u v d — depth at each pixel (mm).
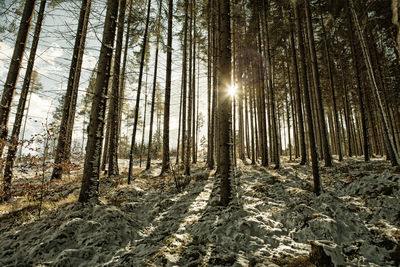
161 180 10484
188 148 12109
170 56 12117
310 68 16500
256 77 16234
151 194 8180
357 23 9852
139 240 4590
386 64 15789
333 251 3330
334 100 14430
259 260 3418
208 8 13430
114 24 6242
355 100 21469
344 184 7426
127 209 6457
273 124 12945
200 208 6395
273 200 6695
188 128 13523
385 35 13766
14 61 7129
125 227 4824
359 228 4559
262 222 4879
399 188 5664
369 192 6223
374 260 3564
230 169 5754
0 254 3865
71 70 10320
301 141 13016
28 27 7504
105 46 5992
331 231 4309
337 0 13234
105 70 5969
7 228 4773
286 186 8094
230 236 4332
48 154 5926
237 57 16703
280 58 17766
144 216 6215
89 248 3955
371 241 4074
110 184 9586
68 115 10109
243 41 16297
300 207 5418
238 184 9320
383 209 5055
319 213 4988
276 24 14695
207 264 3270
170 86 12211
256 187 8367
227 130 5871
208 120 15977
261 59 13961
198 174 11922
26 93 8234
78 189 8328
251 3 13867
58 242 4078
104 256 3840
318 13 15000
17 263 3660
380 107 9070
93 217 4887
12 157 6359
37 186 5992
